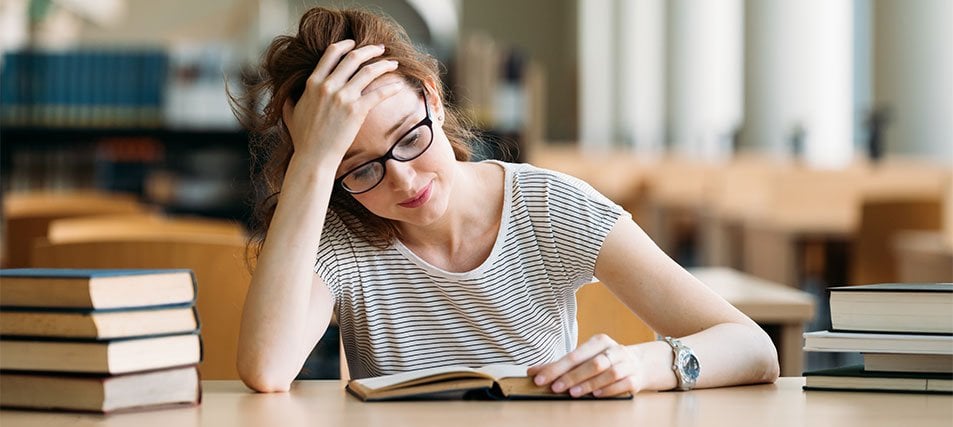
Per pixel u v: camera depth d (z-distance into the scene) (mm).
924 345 1502
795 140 9109
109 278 1399
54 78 6613
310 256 1704
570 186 1883
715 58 13430
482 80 6277
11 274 1431
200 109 6594
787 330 2832
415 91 1720
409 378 1554
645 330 2219
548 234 1869
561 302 1912
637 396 1538
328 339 2863
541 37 18906
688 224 9617
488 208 1887
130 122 6625
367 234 1895
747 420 1363
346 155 1719
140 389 1431
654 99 15320
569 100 17656
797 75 10562
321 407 1476
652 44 15359
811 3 10508
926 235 5652
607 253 1840
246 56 6723
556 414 1400
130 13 7199
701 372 1588
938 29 7734
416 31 18500
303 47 1761
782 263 5926
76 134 6703
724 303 1796
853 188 6891
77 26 7168
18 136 6699
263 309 1671
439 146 1723
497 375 1520
